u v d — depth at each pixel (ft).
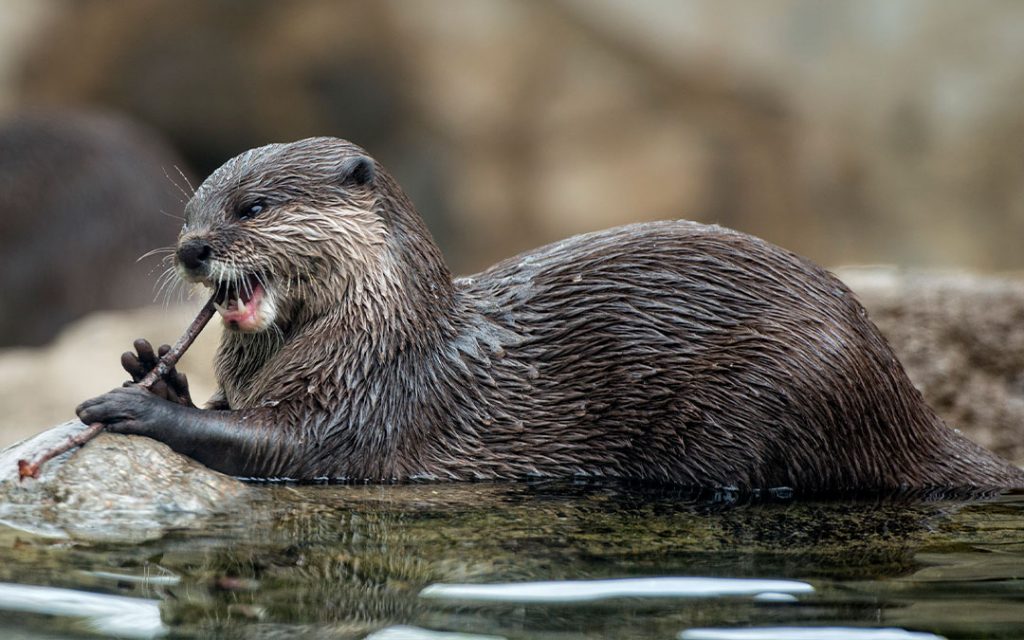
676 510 63.16
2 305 147.23
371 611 45.73
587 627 44.09
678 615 45.47
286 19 232.12
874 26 216.33
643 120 219.20
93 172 150.30
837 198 213.87
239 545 54.08
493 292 74.23
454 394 71.00
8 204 147.13
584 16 225.15
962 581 50.29
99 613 45.37
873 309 96.37
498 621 44.73
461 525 58.39
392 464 69.56
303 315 71.15
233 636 43.27
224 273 68.64
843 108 215.72
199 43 231.09
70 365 112.68
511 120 222.07
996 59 211.20
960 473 71.97
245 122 230.68
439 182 221.25
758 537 57.47
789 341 69.51
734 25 221.46
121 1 234.79
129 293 148.77
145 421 63.52
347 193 70.90
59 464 60.18
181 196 157.69
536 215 217.77
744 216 214.48
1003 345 95.20
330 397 68.90
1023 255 208.74
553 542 55.57
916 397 72.54
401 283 71.05
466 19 228.63
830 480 69.77
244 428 66.44
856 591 48.62
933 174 212.02
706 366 69.92
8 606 45.88
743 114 218.18
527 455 70.90
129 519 57.62
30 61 233.96
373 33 229.04
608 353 71.20
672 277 71.51
